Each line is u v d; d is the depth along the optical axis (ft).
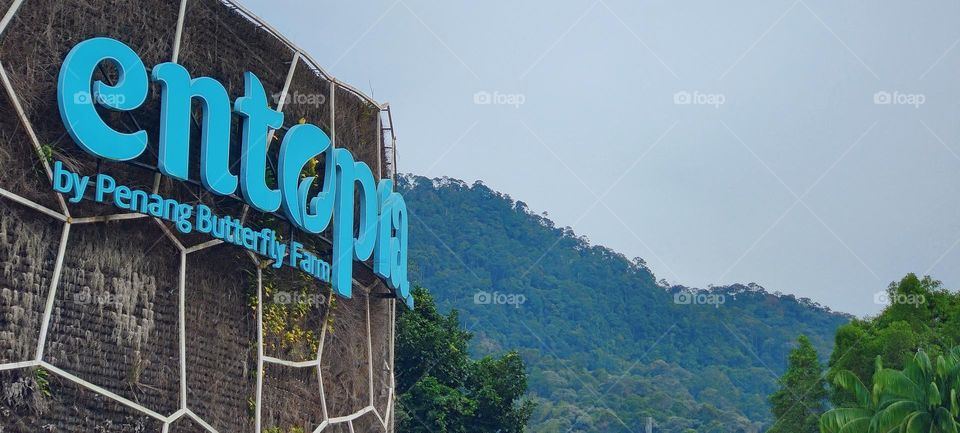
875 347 181.57
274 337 85.10
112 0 73.05
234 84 82.48
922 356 130.93
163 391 74.38
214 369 78.74
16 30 67.36
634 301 460.55
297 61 90.22
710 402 392.47
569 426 340.18
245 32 84.33
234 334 80.89
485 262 432.25
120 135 70.13
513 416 159.84
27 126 67.00
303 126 87.25
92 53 69.41
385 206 100.63
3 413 65.05
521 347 395.96
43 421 67.10
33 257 67.46
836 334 195.42
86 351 69.87
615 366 412.77
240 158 80.94
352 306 97.71
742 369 427.33
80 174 69.62
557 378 375.86
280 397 85.30
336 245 91.20
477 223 451.53
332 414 92.53
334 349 93.66
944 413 126.11
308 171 89.97
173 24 77.20
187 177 74.59
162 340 74.79
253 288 82.79
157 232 75.25
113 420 71.05
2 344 65.26
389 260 99.96
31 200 67.41
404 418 150.51
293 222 85.35
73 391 68.95
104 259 71.51
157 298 74.79
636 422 349.20
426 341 156.66
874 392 131.75
